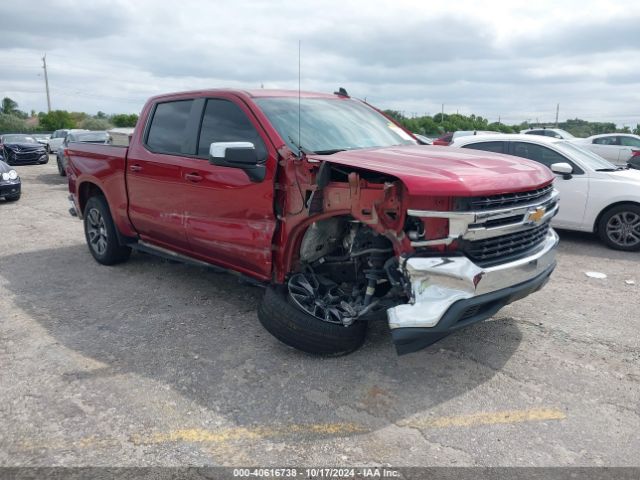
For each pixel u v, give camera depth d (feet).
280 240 12.92
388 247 11.80
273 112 14.07
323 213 11.89
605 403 10.93
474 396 11.25
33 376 12.40
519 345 13.60
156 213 17.01
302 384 11.84
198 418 10.64
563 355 13.05
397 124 17.28
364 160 11.68
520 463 9.13
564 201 24.72
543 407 10.81
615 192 23.47
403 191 10.64
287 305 12.47
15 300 17.57
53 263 22.00
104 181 19.48
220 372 12.46
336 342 12.32
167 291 18.16
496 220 10.98
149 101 18.02
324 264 13.28
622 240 23.75
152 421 10.56
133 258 22.29
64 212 35.01
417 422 10.37
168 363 12.95
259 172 13.14
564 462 9.14
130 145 18.12
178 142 16.22
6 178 38.78
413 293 10.83
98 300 17.43
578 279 19.27
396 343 10.91
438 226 10.59
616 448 9.49
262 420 10.54
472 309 10.90
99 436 10.10
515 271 11.37
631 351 13.24
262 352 13.43
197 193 15.05
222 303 16.92
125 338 14.43
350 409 10.85
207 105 15.62
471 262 10.70
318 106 15.49
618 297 17.24
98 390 11.75
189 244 16.06
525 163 12.86
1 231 28.84
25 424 10.51
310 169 12.00
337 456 9.41
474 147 27.58
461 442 9.73
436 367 12.49
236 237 13.97
